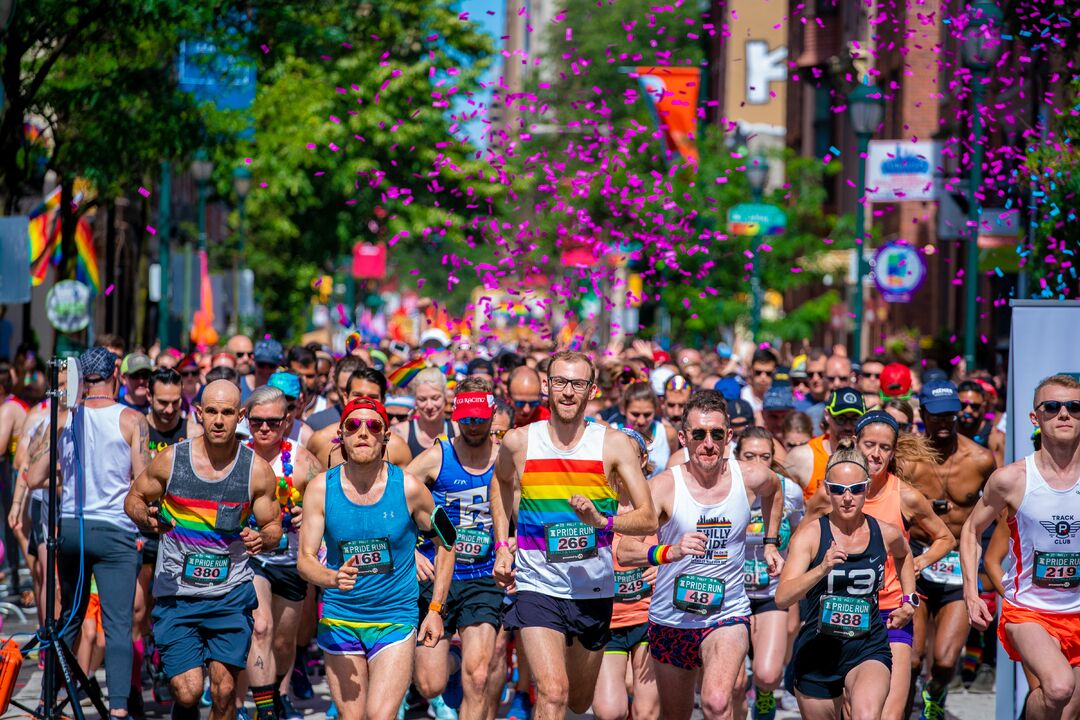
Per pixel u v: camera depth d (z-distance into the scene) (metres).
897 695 22.50
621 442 21.66
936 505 27.67
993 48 43.62
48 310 55.00
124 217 95.56
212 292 81.94
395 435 26.75
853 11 97.38
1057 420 21.64
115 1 43.97
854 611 21.47
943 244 88.31
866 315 98.56
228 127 55.62
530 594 21.75
